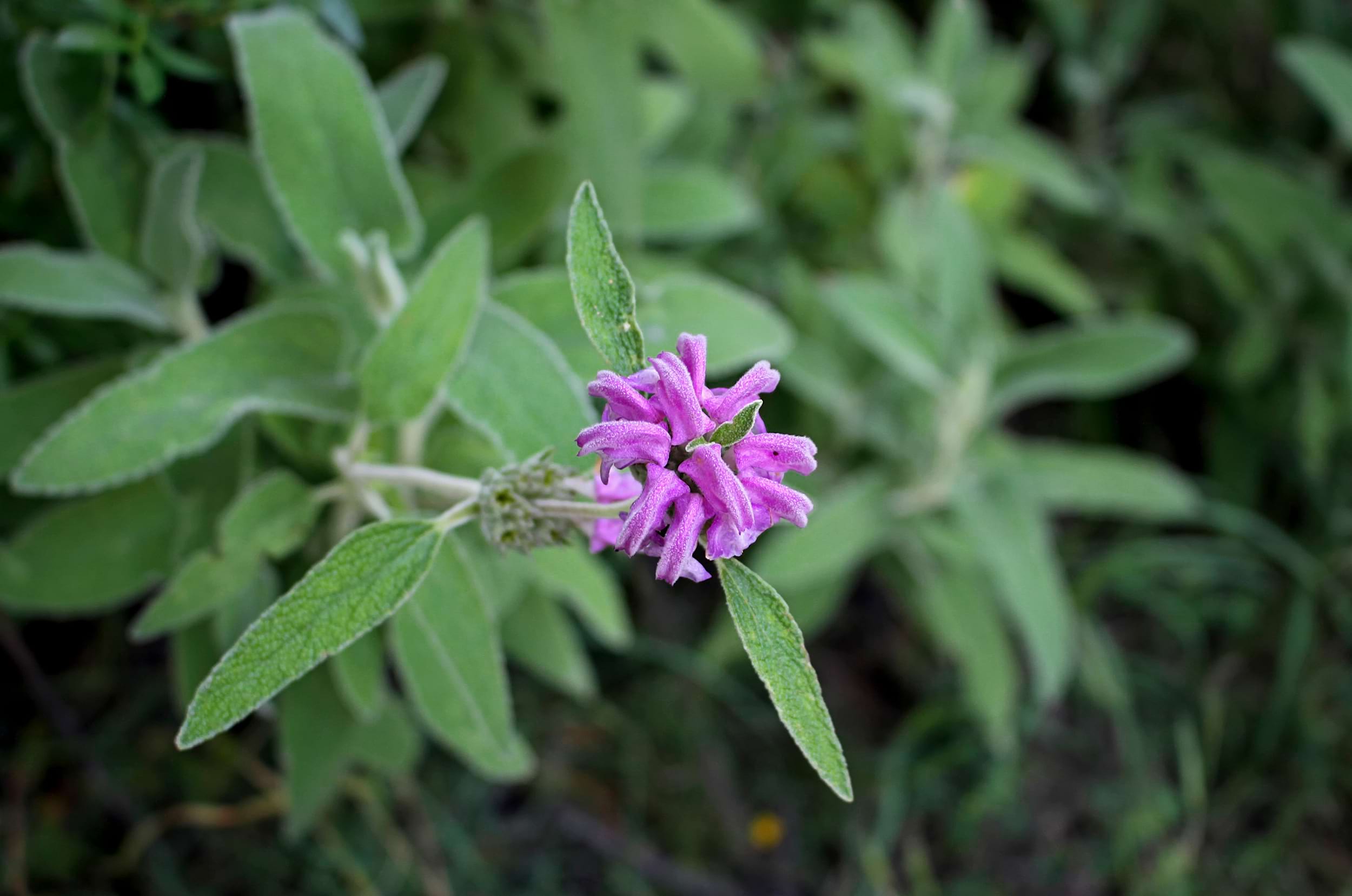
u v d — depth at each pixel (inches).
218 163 22.7
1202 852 41.4
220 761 33.3
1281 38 48.1
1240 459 45.1
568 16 26.2
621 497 16.2
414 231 21.3
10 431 21.8
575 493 16.4
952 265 32.9
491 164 26.1
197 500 21.8
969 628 34.7
